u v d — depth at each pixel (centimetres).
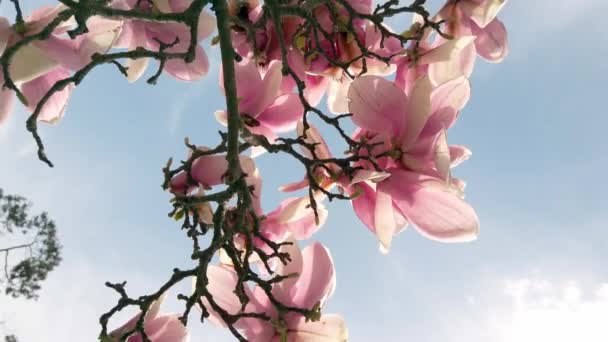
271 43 77
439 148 61
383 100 67
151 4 76
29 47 64
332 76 78
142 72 77
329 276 66
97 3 60
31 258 358
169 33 77
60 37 67
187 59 63
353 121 68
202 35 78
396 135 67
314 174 70
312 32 78
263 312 65
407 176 65
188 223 68
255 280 61
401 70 77
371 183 67
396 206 68
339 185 70
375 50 78
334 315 65
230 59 63
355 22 78
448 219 65
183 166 68
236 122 62
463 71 76
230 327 59
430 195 65
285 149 66
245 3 78
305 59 76
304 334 65
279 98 75
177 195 66
